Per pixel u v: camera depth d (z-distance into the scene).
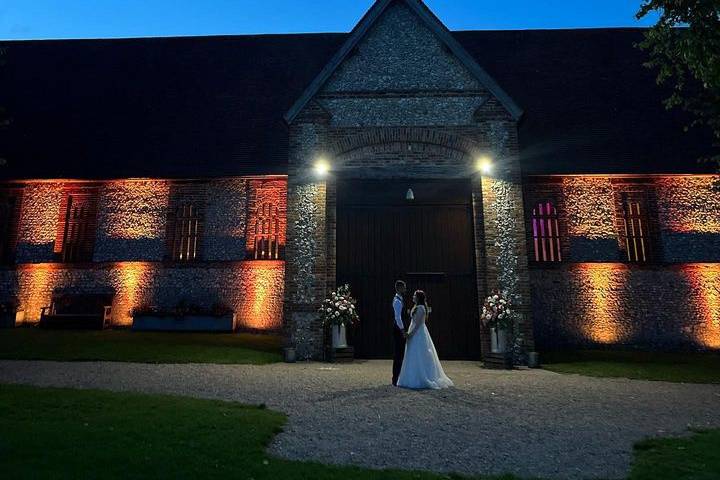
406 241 13.32
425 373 7.83
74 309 15.52
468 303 12.83
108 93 19.03
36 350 11.19
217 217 16.20
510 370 10.57
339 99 13.11
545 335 14.49
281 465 3.94
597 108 17.09
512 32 20.17
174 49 20.61
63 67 20.12
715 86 9.65
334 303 11.57
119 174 16.08
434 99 13.03
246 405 6.16
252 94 18.52
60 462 3.70
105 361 10.20
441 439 5.00
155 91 18.98
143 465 3.73
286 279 11.98
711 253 14.92
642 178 15.44
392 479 3.73
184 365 9.96
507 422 5.75
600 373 10.23
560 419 5.96
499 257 11.98
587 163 15.30
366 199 13.60
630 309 14.63
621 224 15.22
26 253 16.28
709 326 14.41
